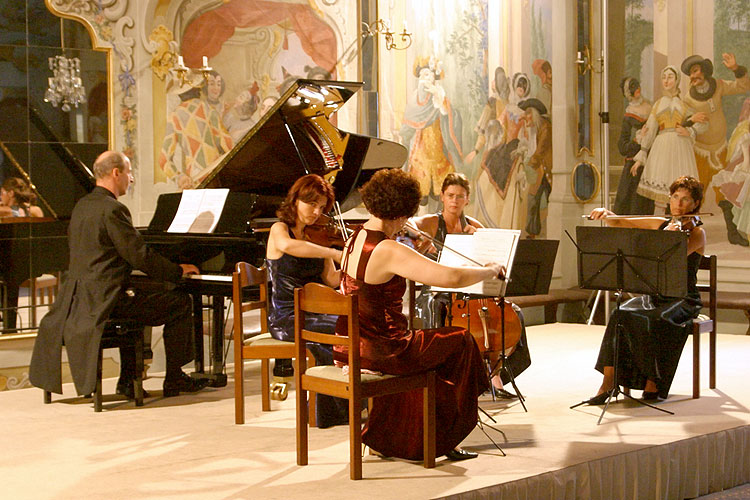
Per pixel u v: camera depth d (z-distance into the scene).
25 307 5.83
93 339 4.91
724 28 8.09
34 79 5.86
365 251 3.56
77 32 6.03
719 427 4.44
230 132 6.76
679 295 4.44
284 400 5.16
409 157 7.71
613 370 4.96
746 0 7.95
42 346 5.13
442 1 7.88
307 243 4.64
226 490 3.45
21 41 5.81
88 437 4.34
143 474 3.68
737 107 8.05
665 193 8.47
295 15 7.00
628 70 8.70
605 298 8.53
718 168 8.18
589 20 8.80
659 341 4.91
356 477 3.56
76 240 5.10
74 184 6.04
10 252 5.76
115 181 5.21
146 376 5.82
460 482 3.53
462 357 3.79
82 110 6.06
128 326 5.00
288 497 3.35
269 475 3.64
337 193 6.01
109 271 5.02
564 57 8.73
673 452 4.16
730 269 8.12
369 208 3.59
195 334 5.67
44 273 5.91
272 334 4.66
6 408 5.06
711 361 5.35
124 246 4.97
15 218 5.75
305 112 5.54
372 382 3.54
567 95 8.75
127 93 6.25
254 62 6.83
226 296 5.23
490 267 3.66
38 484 3.56
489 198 8.30
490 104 8.29
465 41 8.07
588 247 4.71
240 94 6.78
